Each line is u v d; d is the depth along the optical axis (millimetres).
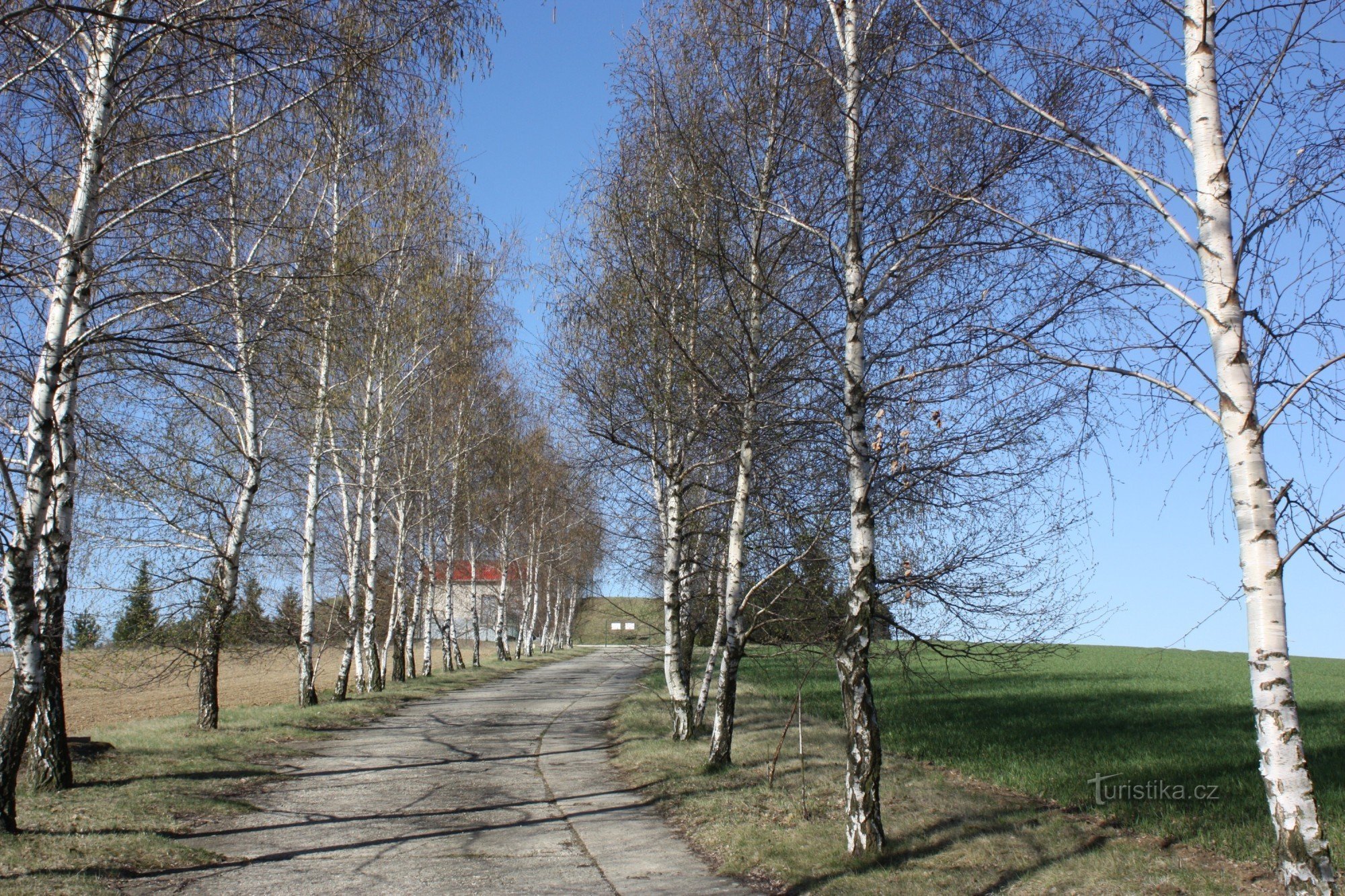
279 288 9680
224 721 17516
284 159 10312
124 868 7383
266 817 9641
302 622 21016
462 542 39094
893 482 8688
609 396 13742
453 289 22875
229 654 21828
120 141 8727
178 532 15758
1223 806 9734
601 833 9156
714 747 12312
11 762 7969
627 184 12695
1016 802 10445
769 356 10734
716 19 10844
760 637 12062
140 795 9961
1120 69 5785
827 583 11172
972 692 25297
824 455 10242
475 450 31188
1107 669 34344
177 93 8938
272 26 7992
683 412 12945
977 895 6703
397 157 12984
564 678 34906
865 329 9055
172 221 9203
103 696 28906
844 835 8391
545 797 11062
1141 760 13086
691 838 8938
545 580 57781
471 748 15320
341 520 28172
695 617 16609
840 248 8453
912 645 8359
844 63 8320
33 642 8164
